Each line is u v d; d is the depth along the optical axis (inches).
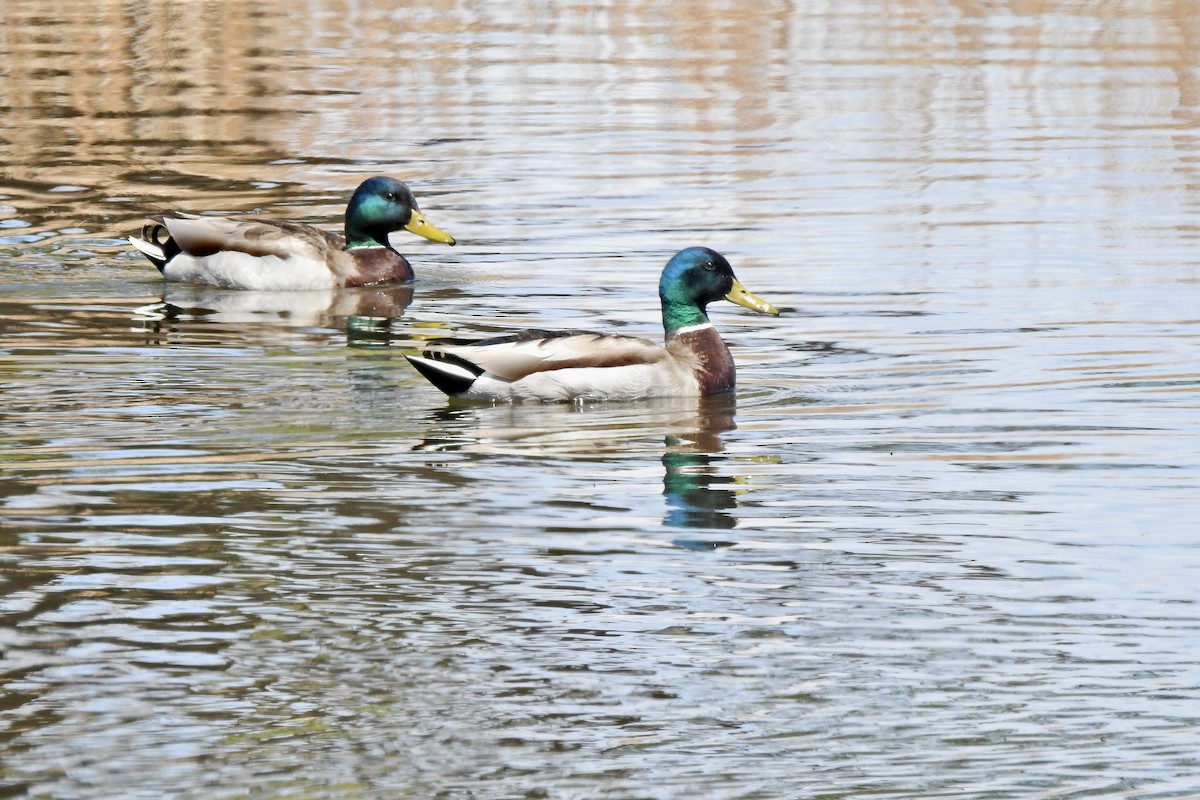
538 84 1334.9
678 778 370.9
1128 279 816.3
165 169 1071.6
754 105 1259.2
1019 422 616.4
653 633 440.8
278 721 390.3
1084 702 405.4
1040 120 1207.6
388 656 424.8
